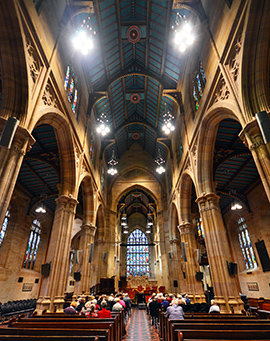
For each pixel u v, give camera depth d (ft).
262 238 58.75
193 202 70.74
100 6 40.65
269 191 21.20
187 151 49.75
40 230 72.54
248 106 25.05
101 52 49.78
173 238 73.92
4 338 11.84
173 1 37.65
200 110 40.68
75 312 28.81
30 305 55.83
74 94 43.73
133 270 134.51
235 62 27.86
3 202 20.35
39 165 50.93
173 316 23.20
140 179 91.09
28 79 24.72
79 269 49.75
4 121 22.54
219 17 31.86
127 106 74.79
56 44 32.83
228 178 58.80
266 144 22.53
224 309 31.58
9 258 54.44
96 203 61.77
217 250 35.63
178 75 54.75
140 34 50.42
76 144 42.68
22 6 23.86
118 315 24.50
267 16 23.65
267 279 57.21
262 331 13.56
